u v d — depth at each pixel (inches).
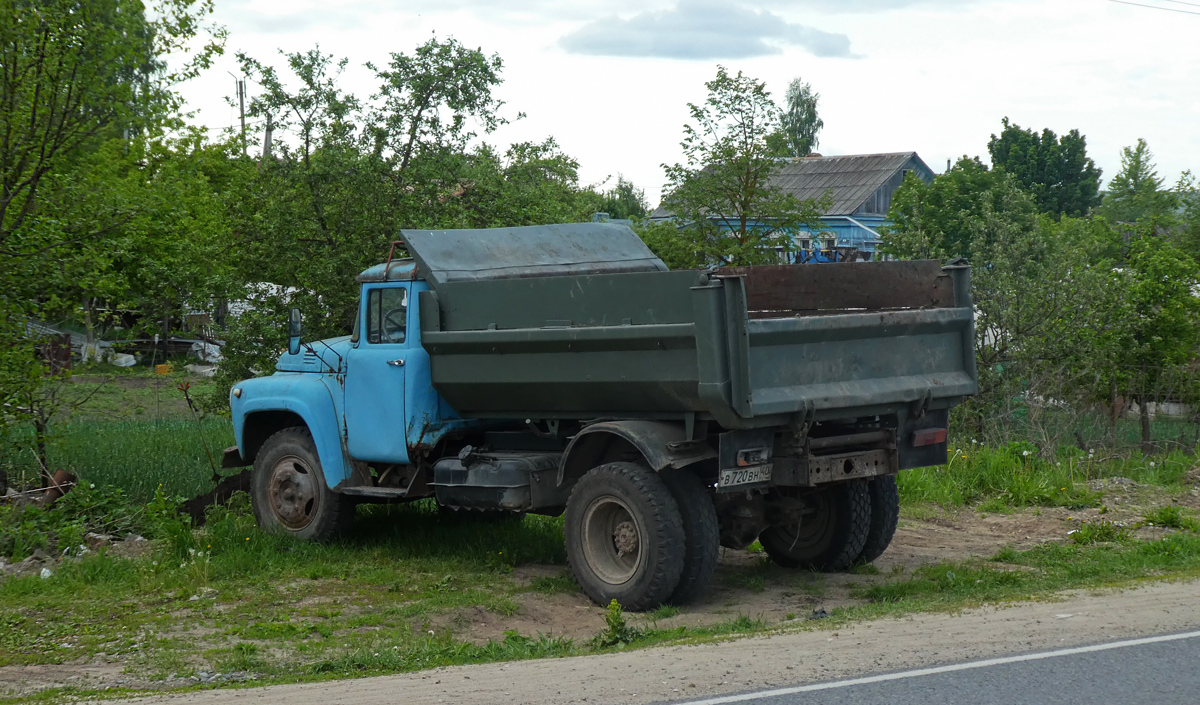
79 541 386.6
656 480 298.4
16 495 442.9
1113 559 341.1
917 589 312.5
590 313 301.7
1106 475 508.1
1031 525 418.6
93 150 481.1
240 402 405.1
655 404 297.6
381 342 361.7
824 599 313.6
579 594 323.0
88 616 302.0
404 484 366.9
